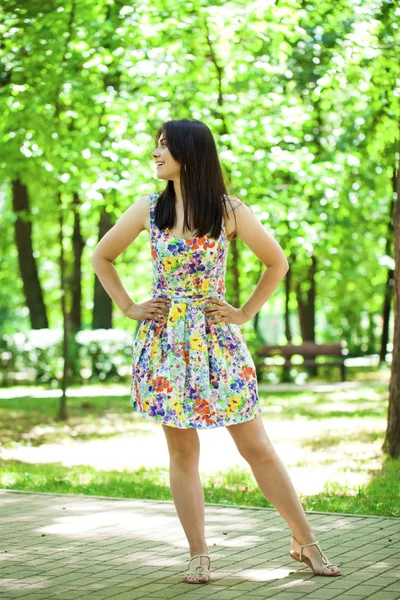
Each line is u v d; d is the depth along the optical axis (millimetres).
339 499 7480
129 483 8711
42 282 34344
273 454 4953
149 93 13656
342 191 16906
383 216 24250
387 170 18812
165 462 10367
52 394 21047
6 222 29531
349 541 5723
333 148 17938
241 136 13680
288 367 24125
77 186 13727
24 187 24484
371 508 7051
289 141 14453
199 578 4730
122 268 31266
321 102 16422
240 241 16047
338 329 34406
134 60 13328
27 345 24047
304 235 14641
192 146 4879
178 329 4875
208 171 4914
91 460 10766
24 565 5215
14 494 7902
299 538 4930
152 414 4883
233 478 8688
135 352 5020
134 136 14203
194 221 4840
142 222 5027
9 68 13039
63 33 12664
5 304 33406
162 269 4934
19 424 14898
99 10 12625
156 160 4953
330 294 30688
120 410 16969
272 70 13680
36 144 12883
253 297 5000
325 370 27875
